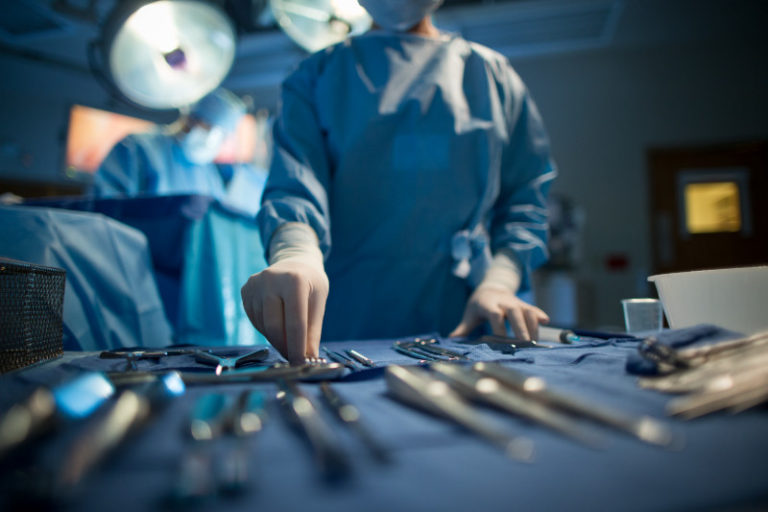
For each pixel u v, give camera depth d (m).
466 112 1.10
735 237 4.27
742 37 4.25
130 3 1.85
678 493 0.19
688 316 0.63
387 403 0.35
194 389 0.41
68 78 4.66
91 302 1.00
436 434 0.27
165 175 2.55
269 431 0.28
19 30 3.91
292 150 1.05
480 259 1.13
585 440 0.25
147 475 0.21
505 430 0.27
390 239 1.10
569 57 4.50
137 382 0.38
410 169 1.07
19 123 4.79
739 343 0.42
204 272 1.34
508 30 4.09
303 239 0.83
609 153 4.39
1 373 0.51
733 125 4.23
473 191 1.10
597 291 4.28
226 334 1.34
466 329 0.90
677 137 4.31
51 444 0.25
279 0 2.09
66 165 4.28
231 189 2.67
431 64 1.10
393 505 0.19
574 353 0.55
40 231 0.96
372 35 1.14
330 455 0.22
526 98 1.23
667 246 4.35
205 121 2.52
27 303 0.57
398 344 0.70
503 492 0.19
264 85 5.06
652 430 0.26
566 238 3.94
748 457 0.23
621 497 0.19
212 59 2.17
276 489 0.20
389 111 1.05
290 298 0.64
